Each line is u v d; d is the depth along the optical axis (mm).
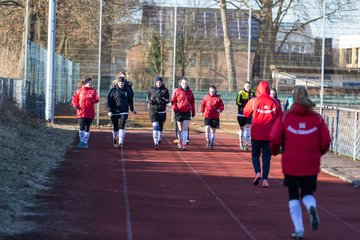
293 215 9109
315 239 9148
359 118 18812
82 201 11617
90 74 31078
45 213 10391
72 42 32156
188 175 15406
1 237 8641
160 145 22562
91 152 19562
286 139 9133
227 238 9117
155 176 15047
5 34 38750
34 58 29109
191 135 27688
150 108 21094
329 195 13078
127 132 27953
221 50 32125
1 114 20156
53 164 16094
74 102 20703
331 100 30344
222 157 19500
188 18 32281
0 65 32188
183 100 21094
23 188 12164
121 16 32125
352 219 10648
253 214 10898
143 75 32719
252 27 31531
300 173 8992
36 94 29359
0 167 13727
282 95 30516
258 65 31062
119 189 13055
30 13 36625
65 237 8883
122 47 32281
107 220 10086
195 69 32125
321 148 9141
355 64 30547
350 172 16234
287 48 30891
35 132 21344
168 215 10641
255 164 14055
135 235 9148
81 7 31672
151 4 32344
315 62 30422
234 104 31609
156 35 32375
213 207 11477
